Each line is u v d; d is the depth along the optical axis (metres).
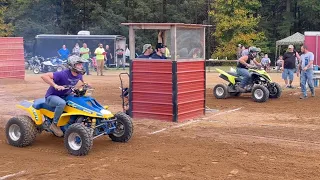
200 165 7.42
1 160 7.89
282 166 7.31
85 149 8.06
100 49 28.19
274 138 9.47
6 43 23.06
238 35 44.25
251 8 45.59
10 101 15.40
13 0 49.97
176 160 7.76
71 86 8.50
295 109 13.68
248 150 8.39
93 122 8.37
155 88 11.66
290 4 51.81
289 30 50.31
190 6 50.72
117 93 17.84
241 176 6.80
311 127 10.75
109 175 6.95
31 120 8.95
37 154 8.31
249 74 15.85
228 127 10.77
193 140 9.32
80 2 51.53
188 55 11.90
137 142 9.20
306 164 7.42
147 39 46.91
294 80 23.98
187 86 11.82
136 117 12.01
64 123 8.57
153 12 51.34
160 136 9.77
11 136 8.95
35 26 47.91
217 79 25.09
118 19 49.47
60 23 51.41
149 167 7.36
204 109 12.60
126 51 39.97
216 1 45.06
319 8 48.88
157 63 11.55
